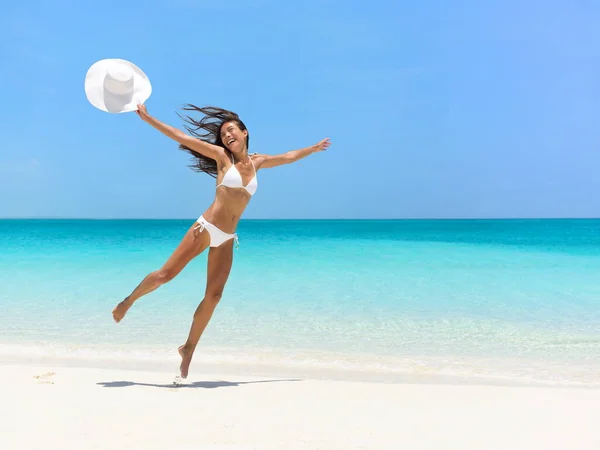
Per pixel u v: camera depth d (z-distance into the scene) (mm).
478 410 4574
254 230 55875
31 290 11641
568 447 3625
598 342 7637
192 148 5422
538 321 8938
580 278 13953
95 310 9594
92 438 3568
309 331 8242
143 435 3658
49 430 3744
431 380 6008
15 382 5309
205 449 3377
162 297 10852
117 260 17703
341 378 6094
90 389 5090
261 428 3904
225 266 5477
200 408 4453
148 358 6738
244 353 7004
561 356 6969
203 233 5328
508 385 5824
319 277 14055
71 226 68562
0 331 8055
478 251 22562
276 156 5812
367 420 4207
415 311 9703
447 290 12008
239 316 9273
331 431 3873
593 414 4469
